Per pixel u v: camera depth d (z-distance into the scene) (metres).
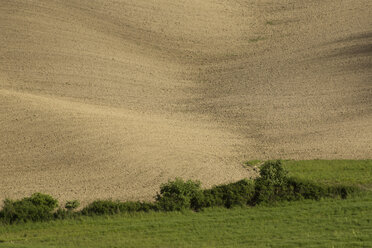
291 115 169.62
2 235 85.38
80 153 135.88
